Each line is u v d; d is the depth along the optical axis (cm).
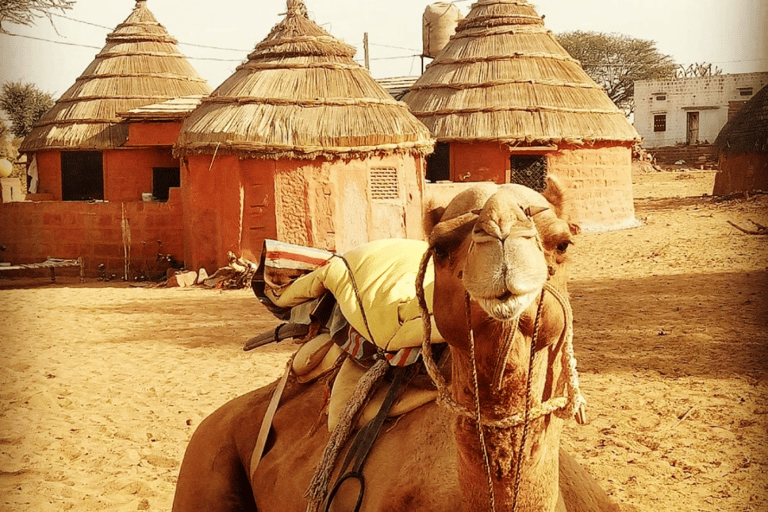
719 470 670
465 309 222
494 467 241
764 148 3400
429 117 2945
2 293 2103
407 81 3766
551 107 2848
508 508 244
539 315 223
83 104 3088
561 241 230
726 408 831
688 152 6931
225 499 407
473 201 237
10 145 4212
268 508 378
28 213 2561
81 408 955
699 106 7406
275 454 388
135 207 2472
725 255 2008
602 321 1322
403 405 335
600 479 658
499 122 2817
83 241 2517
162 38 3306
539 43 3048
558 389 259
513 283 196
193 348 1299
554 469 254
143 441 830
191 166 2239
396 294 351
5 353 1280
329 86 2266
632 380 955
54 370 1155
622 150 2995
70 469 748
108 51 3250
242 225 2184
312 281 393
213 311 1700
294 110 2205
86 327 1532
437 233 229
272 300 421
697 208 3228
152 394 1014
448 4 3762
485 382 231
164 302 1867
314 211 2172
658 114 7575
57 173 3111
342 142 2169
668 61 8512
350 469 335
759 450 710
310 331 414
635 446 737
